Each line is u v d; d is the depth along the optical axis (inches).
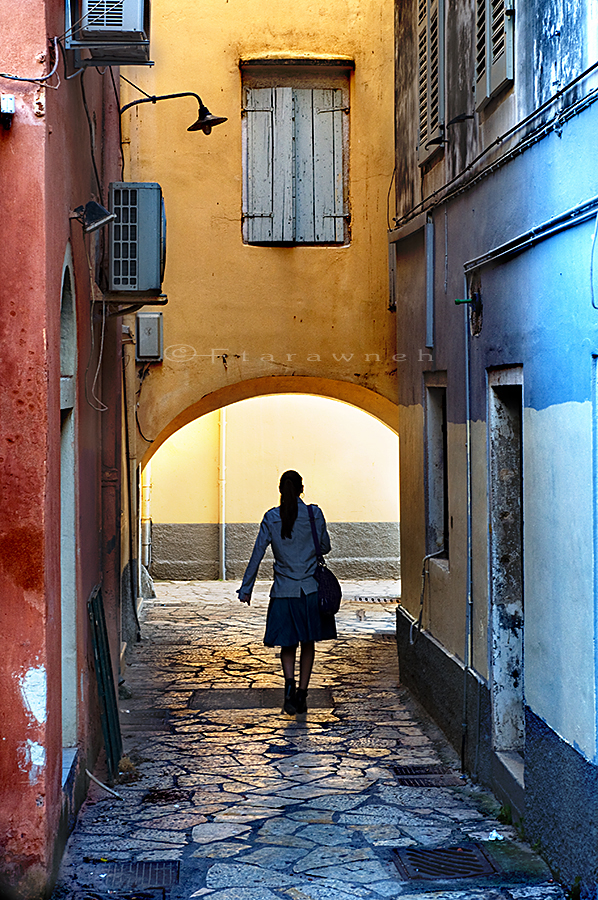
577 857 179.2
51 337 182.1
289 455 624.1
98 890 185.3
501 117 234.4
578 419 179.2
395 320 437.7
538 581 203.9
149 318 427.8
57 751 189.5
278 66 433.7
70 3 199.9
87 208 219.3
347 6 435.8
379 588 599.8
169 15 432.5
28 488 175.8
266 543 325.1
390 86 435.5
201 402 449.7
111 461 344.2
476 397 256.7
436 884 188.1
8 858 174.4
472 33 260.8
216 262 435.5
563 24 190.1
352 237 438.0
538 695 203.6
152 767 267.0
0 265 175.3
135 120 431.8
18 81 174.9
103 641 262.4
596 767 170.6
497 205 237.5
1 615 175.3
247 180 436.1
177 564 621.6
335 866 197.5
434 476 329.7
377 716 322.3
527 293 211.2
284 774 261.3
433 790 247.3
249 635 456.1
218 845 209.0
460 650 278.7
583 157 179.3
